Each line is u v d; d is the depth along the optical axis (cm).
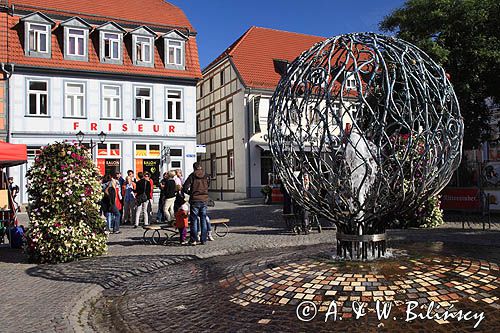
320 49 666
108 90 2611
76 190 867
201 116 3700
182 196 1180
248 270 678
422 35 1634
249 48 3309
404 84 623
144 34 2689
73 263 833
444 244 934
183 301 575
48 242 838
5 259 899
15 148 1025
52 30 2509
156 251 958
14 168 2347
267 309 516
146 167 2689
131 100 2648
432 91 635
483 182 1592
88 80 2548
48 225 838
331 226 1315
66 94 2506
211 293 598
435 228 1214
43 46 2469
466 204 1558
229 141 3234
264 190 2439
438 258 662
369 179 643
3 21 2420
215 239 1115
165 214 1399
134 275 752
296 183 672
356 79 607
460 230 1169
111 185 1307
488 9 1560
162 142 2722
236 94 3127
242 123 3050
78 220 877
